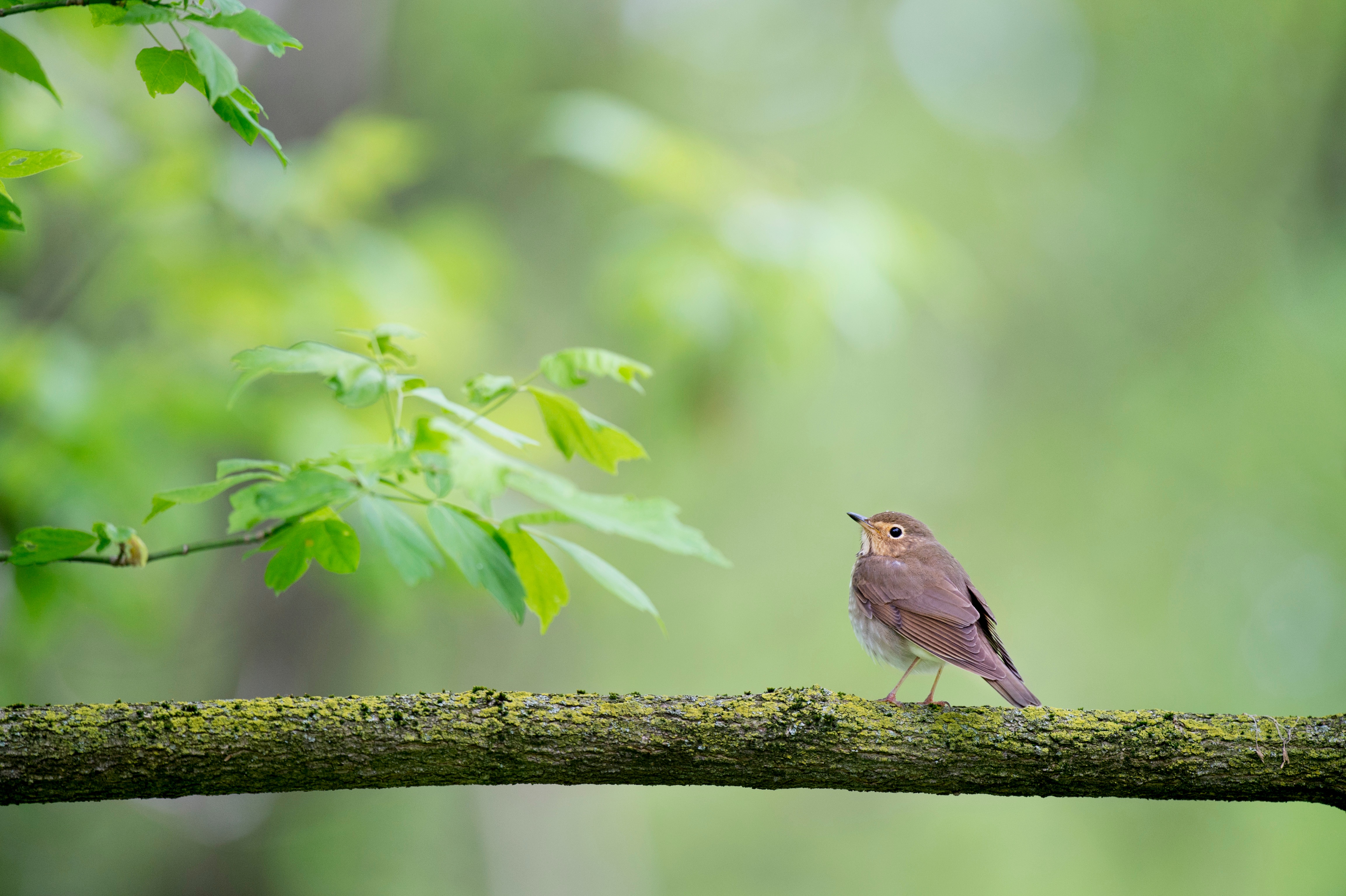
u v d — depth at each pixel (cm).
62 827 1461
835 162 1608
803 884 1969
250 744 432
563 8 1430
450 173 1392
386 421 868
